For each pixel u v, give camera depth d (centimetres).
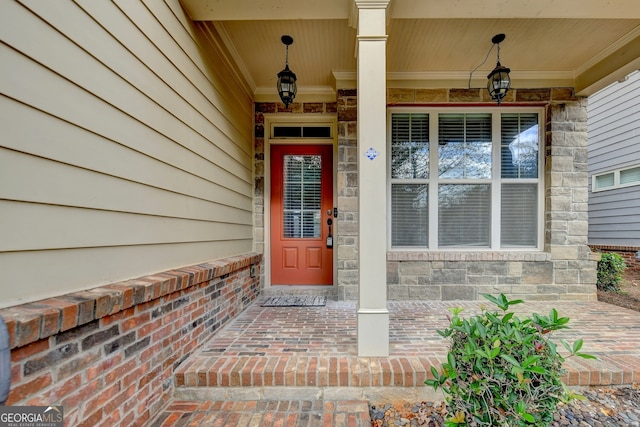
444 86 359
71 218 121
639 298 376
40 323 98
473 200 370
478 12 221
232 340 230
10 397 92
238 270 295
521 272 353
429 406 180
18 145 101
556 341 232
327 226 388
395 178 371
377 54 206
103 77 136
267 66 331
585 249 354
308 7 217
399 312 306
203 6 211
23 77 102
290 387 182
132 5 155
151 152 170
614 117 547
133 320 146
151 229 170
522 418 120
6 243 98
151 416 159
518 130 370
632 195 518
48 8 111
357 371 183
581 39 288
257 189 380
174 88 195
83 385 118
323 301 346
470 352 130
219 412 170
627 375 185
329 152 391
